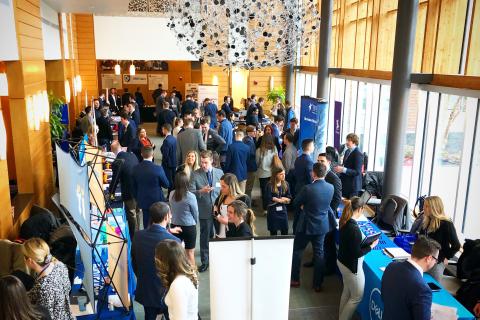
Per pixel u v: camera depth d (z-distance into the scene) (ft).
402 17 19.29
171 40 48.88
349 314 12.97
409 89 19.85
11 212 15.17
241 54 11.98
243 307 9.61
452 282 14.79
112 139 35.24
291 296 15.70
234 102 55.06
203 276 16.90
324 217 15.34
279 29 11.94
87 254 9.84
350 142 21.35
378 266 13.34
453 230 13.44
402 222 17.61
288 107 37.60
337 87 35.17
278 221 17.54
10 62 17.62
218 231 16.92
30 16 19.57
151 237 10.69
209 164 17.22
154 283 10.77
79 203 9.97
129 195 18.78
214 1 11.50
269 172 23.57
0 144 14.15
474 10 16.84
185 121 24.22
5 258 12.47
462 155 20.86
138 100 57.88
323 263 15.87
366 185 22.67
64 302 10.08
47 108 23.22
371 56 26.89
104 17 47.83
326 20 31.45
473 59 16.92
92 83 49.47
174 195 15.26
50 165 23.65
